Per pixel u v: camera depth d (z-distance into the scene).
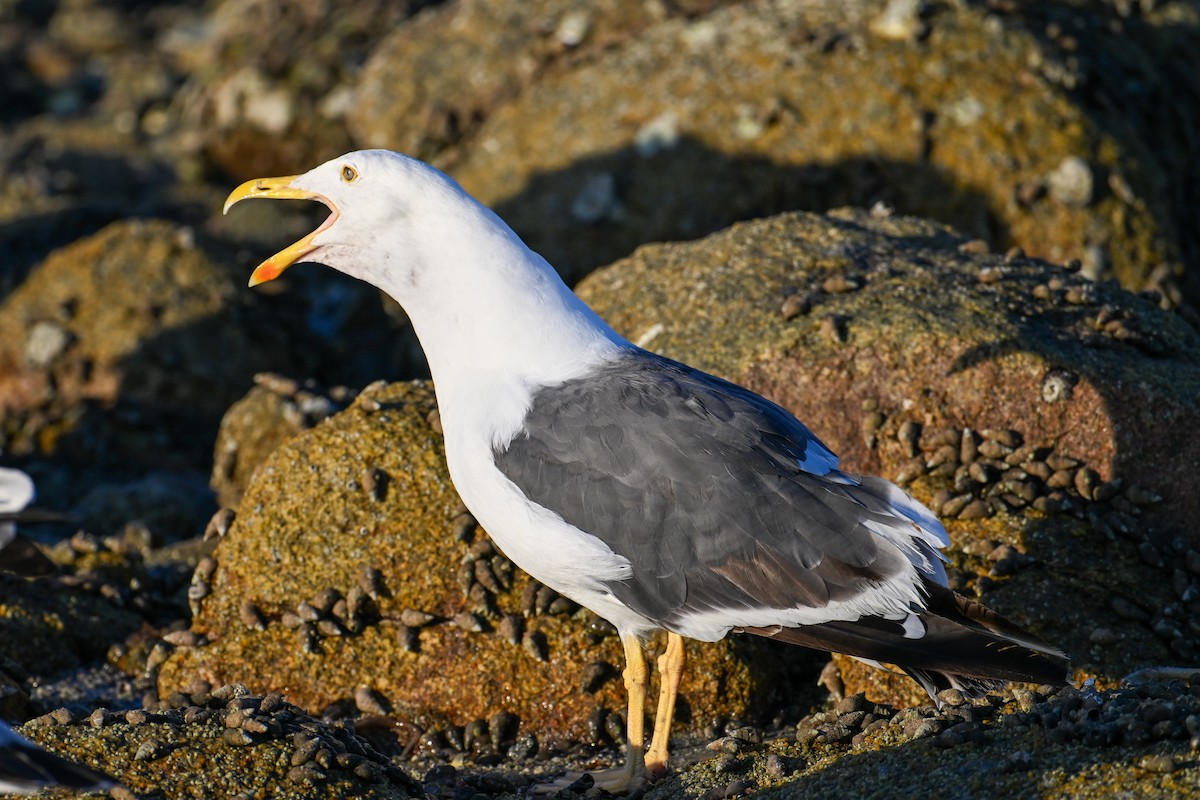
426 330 10.00
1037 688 9.08
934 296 11.88
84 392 17.88
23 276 21.50
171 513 15.13
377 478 10.99
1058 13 19.59
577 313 9.84
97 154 27.58
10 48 34.50
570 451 9.05
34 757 7.01
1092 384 11.06
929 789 8.01
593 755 10.20
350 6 25.80
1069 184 16.94
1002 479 10.96
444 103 20.53
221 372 18.02
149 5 37.12
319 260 10.09
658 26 19.77
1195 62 20.31
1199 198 18.53
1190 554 10.49
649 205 17.91
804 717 10.12
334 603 10.75
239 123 24.48
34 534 15.05
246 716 8.98
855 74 17.92
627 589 9.02
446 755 10.29
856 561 8.55
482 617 10.62
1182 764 7.45
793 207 17.45
